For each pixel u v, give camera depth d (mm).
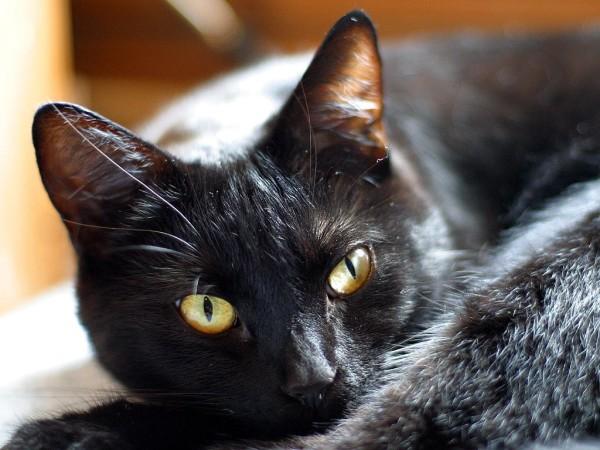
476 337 213
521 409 198
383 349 241
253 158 254
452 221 301
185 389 240
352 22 242
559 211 276
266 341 224
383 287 245
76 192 247
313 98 250
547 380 202
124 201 250
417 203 274
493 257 275
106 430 216
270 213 241
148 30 516
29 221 394
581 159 336
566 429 195
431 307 253
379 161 264
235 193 245
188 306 234
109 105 539
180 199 246
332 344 226
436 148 340
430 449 194
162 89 535
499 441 192
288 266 231
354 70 253
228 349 230
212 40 492
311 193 249
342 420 212
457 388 202
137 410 230
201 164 253
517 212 339
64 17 453
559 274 224
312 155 255
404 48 378
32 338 343
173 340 238
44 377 309
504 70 365
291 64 362
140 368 249
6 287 377
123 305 248
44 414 236
